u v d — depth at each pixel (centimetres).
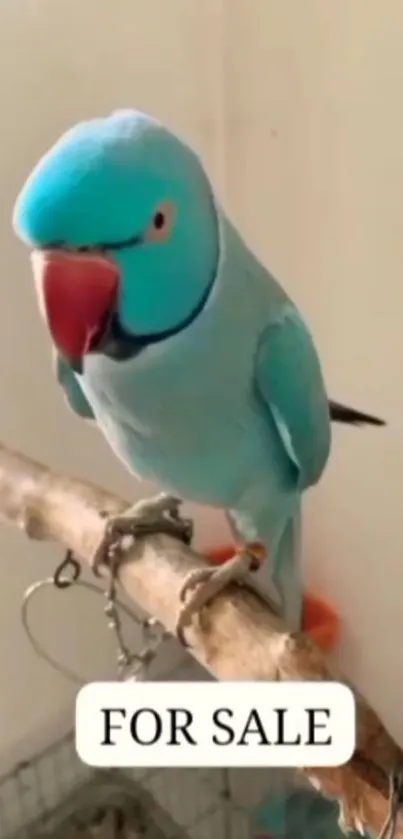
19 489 80
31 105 106
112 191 54
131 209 55
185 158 58
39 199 54
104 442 121
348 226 112
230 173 123
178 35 116
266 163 119
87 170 54
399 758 54
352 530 124
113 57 111
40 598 122
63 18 106
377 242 109
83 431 119
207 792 128
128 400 65
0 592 119
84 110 110
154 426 66
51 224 54
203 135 121
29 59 105
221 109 121
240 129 121
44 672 126
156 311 60
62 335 57
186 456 68
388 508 118
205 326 63
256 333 66
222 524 134
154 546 71
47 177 54
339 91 109
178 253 58
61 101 108
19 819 123
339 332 117
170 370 63
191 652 67
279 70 114
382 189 107
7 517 82
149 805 121
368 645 127
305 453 73
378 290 111
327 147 112
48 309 56
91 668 129
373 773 53
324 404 73
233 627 63
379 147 106
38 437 116
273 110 117
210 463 69
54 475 80
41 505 78
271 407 69
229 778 128
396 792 51
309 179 115
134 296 58
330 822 121
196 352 63
